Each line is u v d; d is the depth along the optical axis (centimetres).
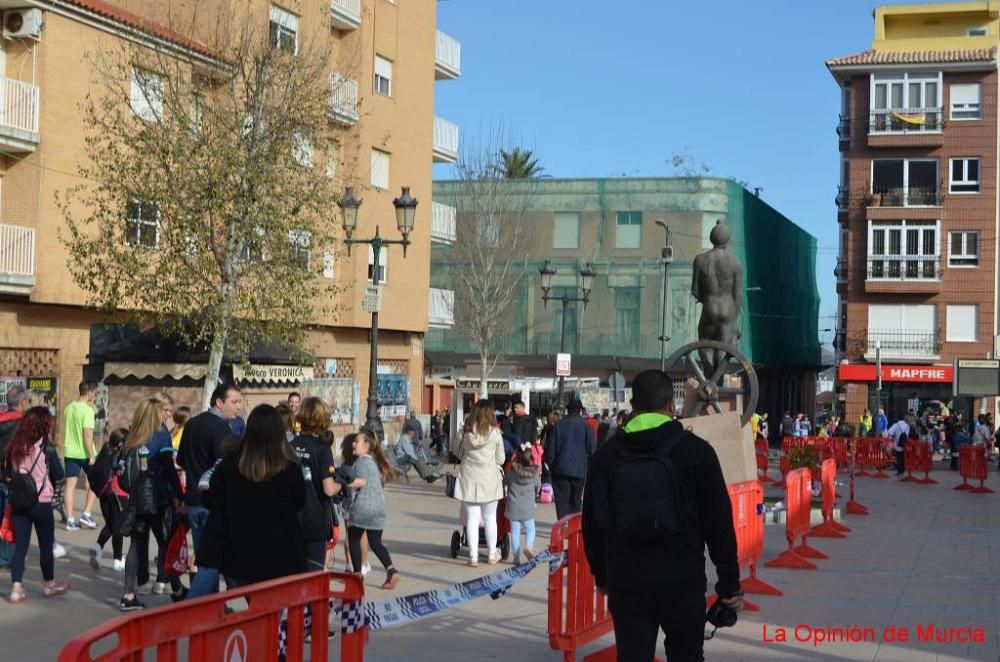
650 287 5756
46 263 2472
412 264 3900
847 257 5644
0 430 1236
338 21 3425
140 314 2205
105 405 2450
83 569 1317
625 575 561
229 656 465
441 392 5169
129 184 2181
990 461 4188
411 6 3850
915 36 5838
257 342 2320
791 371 7756
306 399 916
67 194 2300
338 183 3120
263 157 2194
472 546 1378
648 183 5800
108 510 1280
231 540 705
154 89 2288
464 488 1381
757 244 6425
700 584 562
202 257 2130
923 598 1198
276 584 499
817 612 1100
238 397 1074
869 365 5434
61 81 2505
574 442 1502
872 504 2502
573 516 816
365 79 3603
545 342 5866
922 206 5391
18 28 2452
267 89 2312
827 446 3412
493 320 5197
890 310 5466
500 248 5262
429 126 3981
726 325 1731
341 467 1197
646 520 550
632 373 5641
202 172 2153
